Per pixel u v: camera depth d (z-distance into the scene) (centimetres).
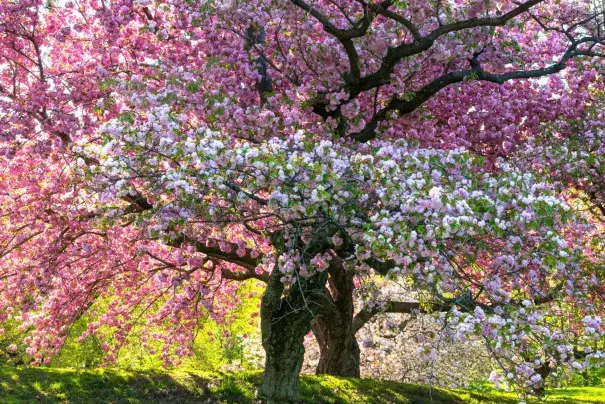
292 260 885
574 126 1252
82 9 1212
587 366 701
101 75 1050
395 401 1172
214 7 1001
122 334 1417
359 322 1395
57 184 1118
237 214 877
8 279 1228
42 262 1138
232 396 1065
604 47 1311
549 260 715
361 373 1698
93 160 930
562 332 811
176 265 1323
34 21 1121
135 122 859
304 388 1154
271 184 771
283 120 965
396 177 763
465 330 675
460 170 866
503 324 671
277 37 1054
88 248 1159
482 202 710
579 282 1032
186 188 721
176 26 1082
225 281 1540
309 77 1045
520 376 698
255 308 1819
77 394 1012
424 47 972
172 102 896
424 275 767
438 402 1226
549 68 1164
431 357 732
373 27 1071
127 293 1449
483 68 1251
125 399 1016
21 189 1177
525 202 716
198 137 793
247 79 1045
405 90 1075
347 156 922
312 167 728
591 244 1280
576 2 1312
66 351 1864
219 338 1945
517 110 1277
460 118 1245
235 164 761
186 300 1377
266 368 1057
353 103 987
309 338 1777
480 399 1301
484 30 1136
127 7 1089
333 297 1377
